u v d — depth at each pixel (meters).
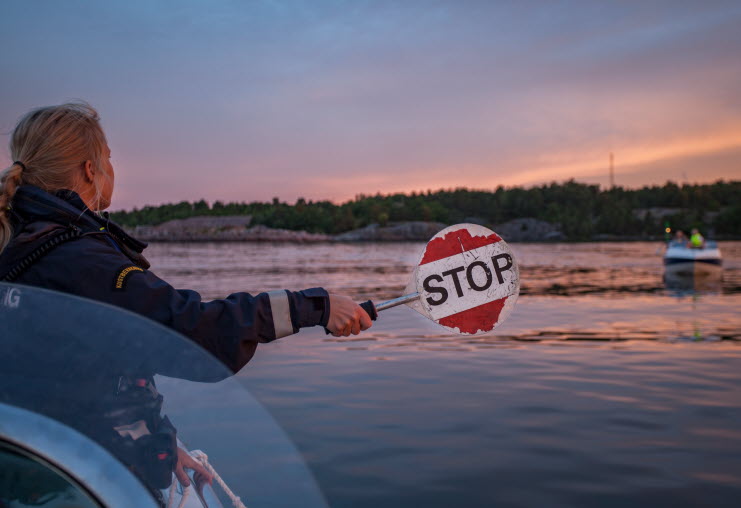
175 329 0.91
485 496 3.48
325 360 7.52
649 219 163.00
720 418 4.98
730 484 3.65
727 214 154.38
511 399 5.58
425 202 183.88
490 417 5.01
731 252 51.91
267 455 0.80
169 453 0.74
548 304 14.34
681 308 13.36
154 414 0.76
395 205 189.62
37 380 0.70
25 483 0.66
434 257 1.20
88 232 0.97
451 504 3.37
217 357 0.94
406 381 6.33
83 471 0.67
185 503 0.75
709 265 26.25
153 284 0.93
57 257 0.92
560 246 90.44
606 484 3.65
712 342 8.79
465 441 4.41
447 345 8.66
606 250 68.25
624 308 13.41
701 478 3.75
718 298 15.57
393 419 4.96
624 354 7.86
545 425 4.80
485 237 1.22
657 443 4.39
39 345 0.72
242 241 159.62
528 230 168.12
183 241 161.12
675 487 3.62
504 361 7.40
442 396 5.70
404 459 4.07
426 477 3.76
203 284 21.55
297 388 6.03
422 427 4.75
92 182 1.10
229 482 0.77
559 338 9.28
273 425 0.84
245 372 6.80
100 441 0.70
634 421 4.91
